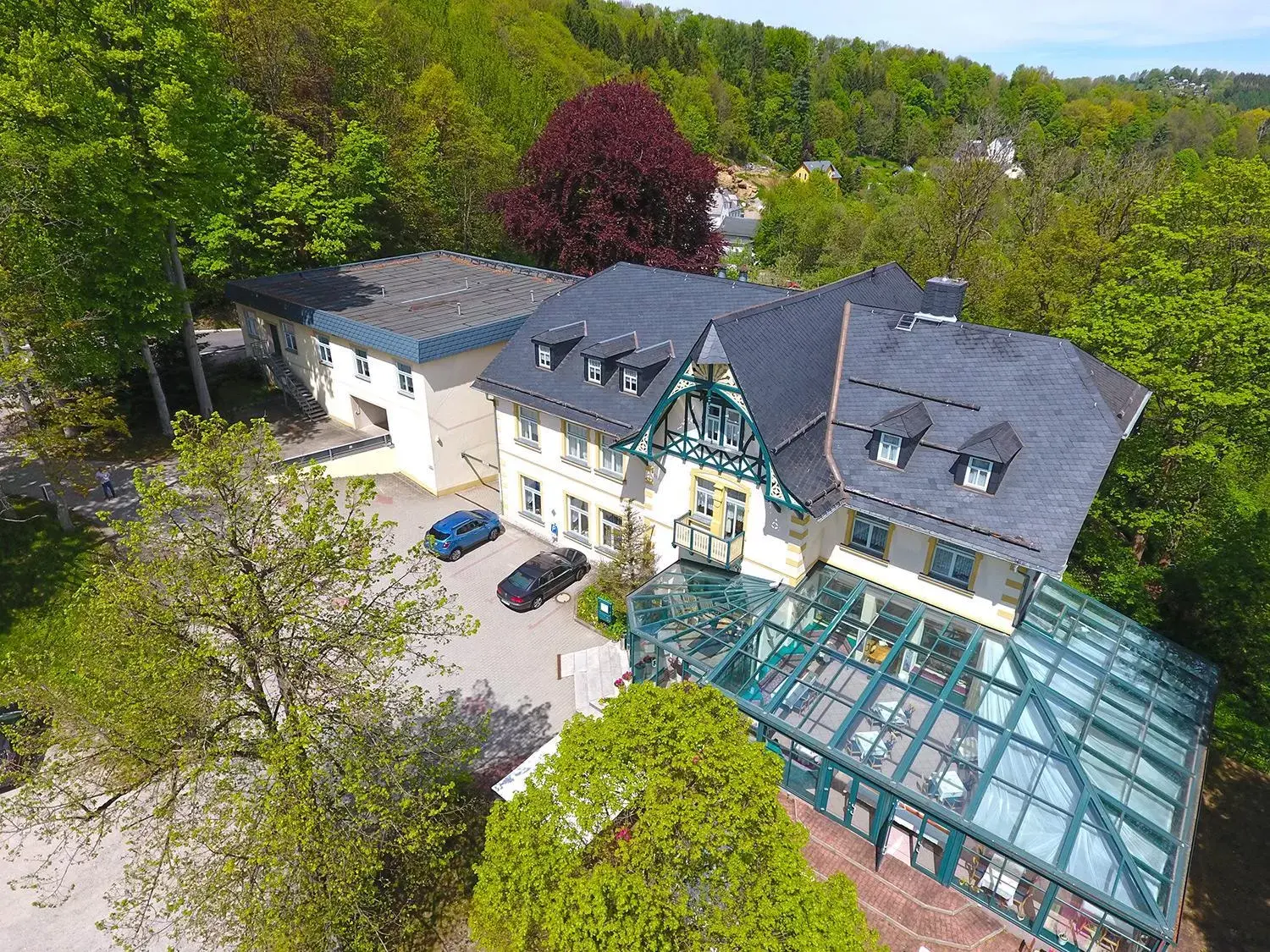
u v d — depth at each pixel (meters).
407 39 80.31
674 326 29.27
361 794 14.51
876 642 22.33
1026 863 16.50
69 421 26.61
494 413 37.44
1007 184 68.25
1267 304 32.38
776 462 22.00
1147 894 15.61
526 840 13.41
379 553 31.81
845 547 24.56
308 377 41.34
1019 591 21.34
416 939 18.16
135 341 31.78
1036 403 22.36
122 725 14.26
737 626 22.97
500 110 86.81
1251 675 26.30
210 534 15.28
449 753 18.41
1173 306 31.11
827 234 95.12
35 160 26.61
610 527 30.25
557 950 12.82
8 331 25.66
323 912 14.70
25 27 28.58
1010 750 18.62
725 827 12.62
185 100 29.92
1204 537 31.44
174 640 14.95
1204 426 31.69
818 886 12.88
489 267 48.12
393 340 33.91
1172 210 36.91
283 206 45.69
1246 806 22.53
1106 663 22.19
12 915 18.58
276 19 50.62
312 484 16.39
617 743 13.76
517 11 137.75
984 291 53.50
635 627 23.31
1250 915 19.34
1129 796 17.69
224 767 15.03
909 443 22.75
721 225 114.62
